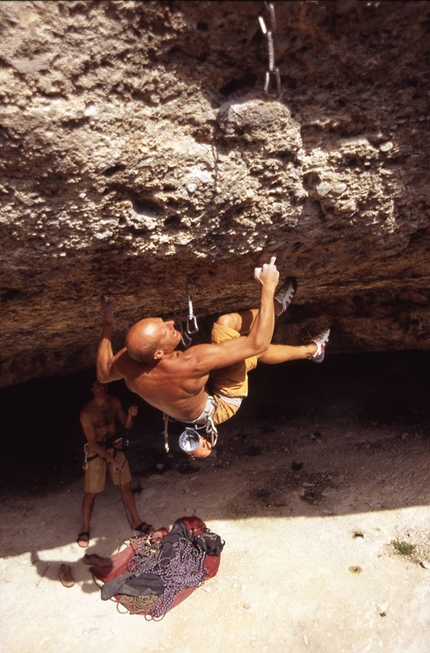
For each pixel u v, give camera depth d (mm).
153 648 4418
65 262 3189
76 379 7785
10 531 5750
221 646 4398
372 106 2662
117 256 3232
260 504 5820
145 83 2441
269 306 3008
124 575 4914
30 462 6840
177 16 2236
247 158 2801
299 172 2914
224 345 3029
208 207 2986
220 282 3969
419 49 2447
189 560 4977
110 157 2607
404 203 3201
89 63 2312
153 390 3152
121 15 2197
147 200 2918
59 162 2561
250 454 6629
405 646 4281
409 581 4754
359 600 4652
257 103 2566
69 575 5109
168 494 6102
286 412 7309
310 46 2410
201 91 2535
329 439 6730
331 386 7664
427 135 2816
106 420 5344
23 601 4945
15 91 2305
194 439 3357
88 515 5512
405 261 4109
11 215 2760
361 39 2402
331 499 5785
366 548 5145
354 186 3021
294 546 5258
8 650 4508
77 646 4488
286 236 3346
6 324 4316
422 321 5895
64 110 2404
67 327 4883
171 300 4453
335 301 5840
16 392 7598
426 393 7207
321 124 2705
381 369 7812
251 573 5008
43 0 2109
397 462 6148
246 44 2379
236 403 3469
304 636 4422
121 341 5812
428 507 5484
